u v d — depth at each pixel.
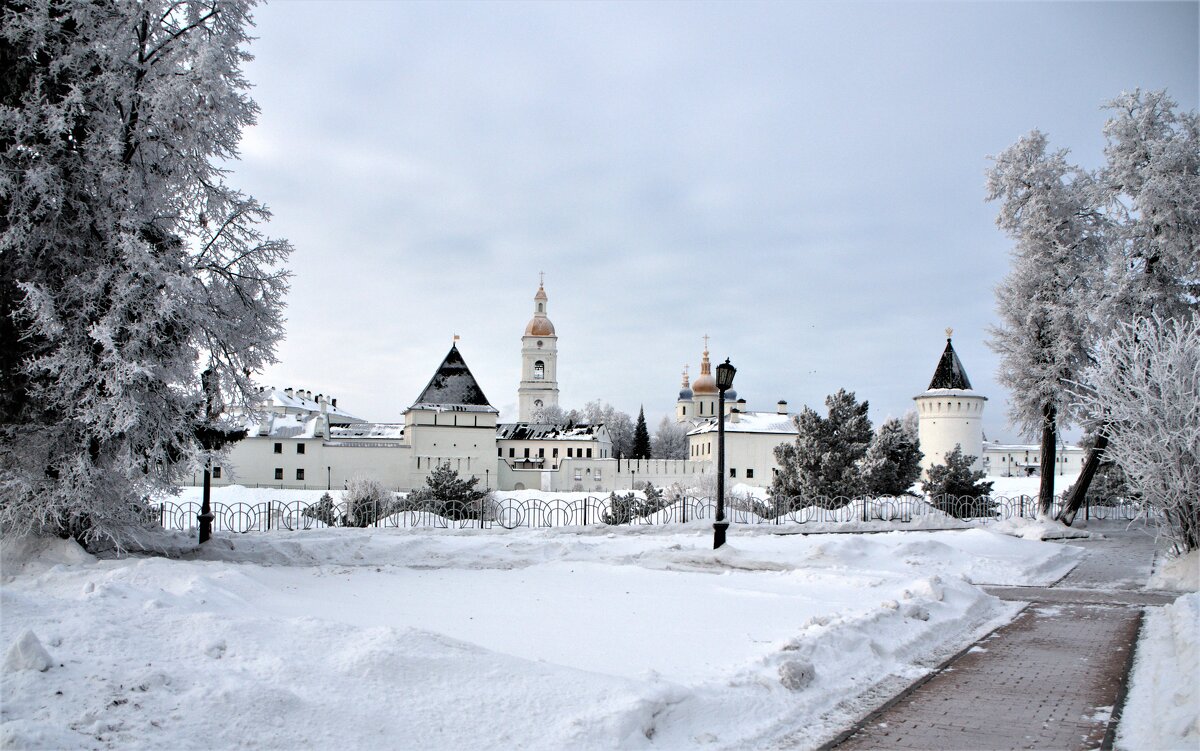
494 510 34.66
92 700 5.98
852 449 38.75
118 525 15.88
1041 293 31.62
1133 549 23.77
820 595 14.01
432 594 13.41
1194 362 17.05
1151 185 28.81
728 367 19.91
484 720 6.59
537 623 11.08
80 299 15.19
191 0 16.77
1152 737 7.10
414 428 90.44
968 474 39.62
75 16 15.27
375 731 6.24
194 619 7.89
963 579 16.05
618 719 6.64
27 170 14.59
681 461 104.50
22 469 14.57
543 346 158.12
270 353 18.27
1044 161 32.06
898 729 7.53
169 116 15.41
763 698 7.96
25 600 8.08
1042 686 9.03
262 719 6.05
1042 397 31.16
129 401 14.49
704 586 14.87
